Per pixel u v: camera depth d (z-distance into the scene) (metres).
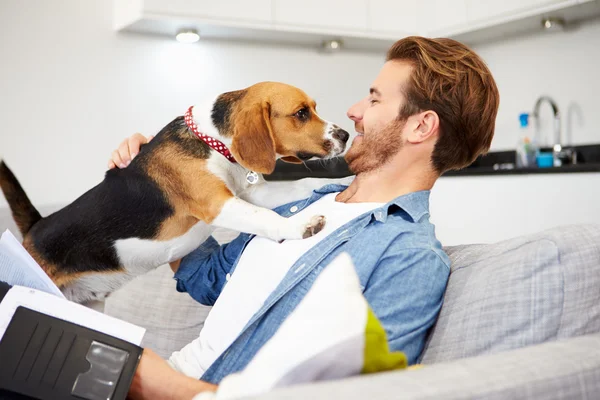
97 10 3.85
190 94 4.12
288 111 1.59
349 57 4.66
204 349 1.38
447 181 3.88
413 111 1.43
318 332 0.85
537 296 1.12
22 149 3.67
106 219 1.63
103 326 1.23
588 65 3.91
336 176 3.74
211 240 1.80
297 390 0.72
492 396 0.77
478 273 1.26
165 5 3.61
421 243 1.27
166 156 1.58
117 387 1.13
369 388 0.73
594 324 1.12
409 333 1.19
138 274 1.68
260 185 1.65
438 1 4.29
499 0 3.90
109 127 3.89
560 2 3.60
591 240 1.15
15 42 3.64
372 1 4.25
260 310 1.28
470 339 1.17
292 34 4.12
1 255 1.36
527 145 4.06
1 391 1.12
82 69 3.81
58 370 1.12
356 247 1.26
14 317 1.16
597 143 3.89
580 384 0.85
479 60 1.47
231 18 3.80
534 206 3.42
